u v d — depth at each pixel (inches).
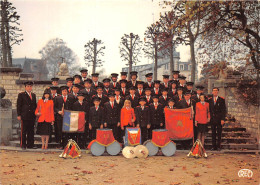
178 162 330.6
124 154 359.6
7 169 285.6
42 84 641.0
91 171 283.6
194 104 409.4
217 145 406.3
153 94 449.7
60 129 402.0
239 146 414.9
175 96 429.1
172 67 882.8
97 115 398.0
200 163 325.4
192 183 246.5
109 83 453.4
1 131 429.1
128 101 399.2
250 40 449.7
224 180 255.0
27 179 253.0
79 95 401.1
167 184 243.1
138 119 398.9
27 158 338.0
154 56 944.3
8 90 622.5
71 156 344.8
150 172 282.5
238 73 536.4
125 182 247.9
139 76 1419.8
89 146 367.2
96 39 1418.6
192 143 415.8
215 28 432.1
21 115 394.3
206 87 698.2
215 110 400.5
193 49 716.7
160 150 386.0
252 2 418.6
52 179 254.2
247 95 455.5
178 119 403.2
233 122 483.8
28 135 402.6
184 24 405.4
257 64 438.9
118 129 421.7
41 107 393.1
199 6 382.0
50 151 385.1
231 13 407.5
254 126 438.0
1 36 954.1
